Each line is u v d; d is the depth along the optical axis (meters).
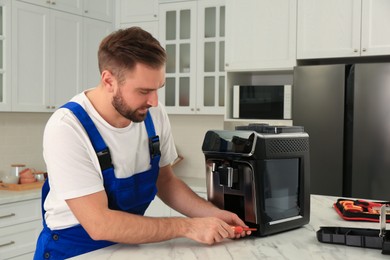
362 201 1.80
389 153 2.95
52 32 3.69
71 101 1.40
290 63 3.41
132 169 1.45
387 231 1.30
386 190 2.97
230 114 3.71
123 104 1.28
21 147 3.87
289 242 1.32
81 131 1.32
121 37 1.25
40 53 3.60
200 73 3.95
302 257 1.17
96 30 4.12
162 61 1.25
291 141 1.43
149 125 1.51
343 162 3.11
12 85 3.41
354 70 3.04
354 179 3.06
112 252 1.22
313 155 3.20
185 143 4.37
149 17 4.17
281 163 1.42
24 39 3.48
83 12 3.96
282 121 3.43
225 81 3.65
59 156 1.27
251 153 1.32
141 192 1.49
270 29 3.48
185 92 4.05
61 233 1.39
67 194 1.26
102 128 1.38
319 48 3.30
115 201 1.40
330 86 3.14
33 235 3.31
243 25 3.58
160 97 4.16
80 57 3.95
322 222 1.57
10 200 3.10
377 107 2.98
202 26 3.92
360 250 1.23
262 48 3.51
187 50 4.03
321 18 3.29
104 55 1.27
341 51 3.23
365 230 1.34
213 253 1.21
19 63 3.45
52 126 1.30
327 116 3.16
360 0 3.15
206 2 3.89
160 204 3.76
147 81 1.23
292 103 3.37
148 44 1.23
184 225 1.29
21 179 3.54
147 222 1.26
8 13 3.36
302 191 1.48
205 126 4.28
